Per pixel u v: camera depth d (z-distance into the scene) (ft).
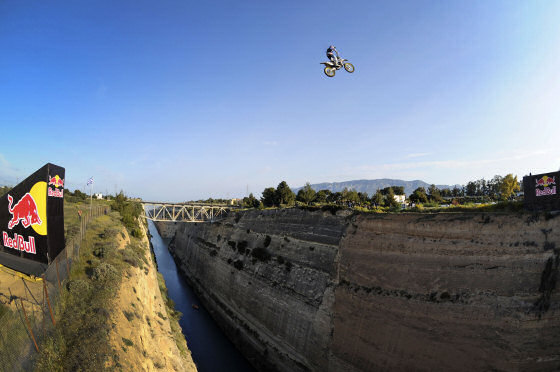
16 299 53.93
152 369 62.13
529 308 78.38
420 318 87.86
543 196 86.69
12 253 61.87
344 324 102.17
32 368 43.70
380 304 95.76
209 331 153.99
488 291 82.12
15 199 60.54
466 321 82.38
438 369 82.58
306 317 114.32
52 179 57.98
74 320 57.93
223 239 205.26
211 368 120.47
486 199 208.03
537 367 75.92
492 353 78.64
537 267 79.71
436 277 88.63
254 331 136.56
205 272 207.82
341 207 123.95
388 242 100.22
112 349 53.16
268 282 139.33
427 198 239.50
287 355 117.50
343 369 98.48
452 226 89.30
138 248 135.64
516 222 83.25
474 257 85.30
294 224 143.13
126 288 80.18
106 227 142.00
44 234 57.72
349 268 107.65
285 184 252.21
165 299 142.41
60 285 62.08
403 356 87.76
